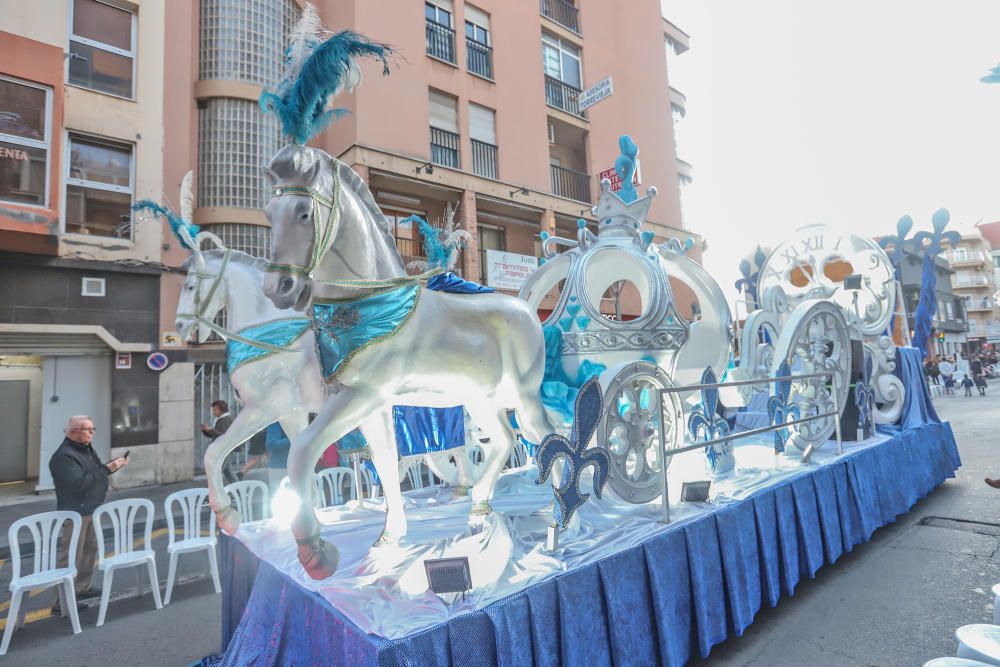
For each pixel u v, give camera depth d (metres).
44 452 9.06
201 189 10.88
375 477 4.41
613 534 2.72
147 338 9.72
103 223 9.59
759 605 3.20
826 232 6.46
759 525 3.30
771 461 4.33
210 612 4.24
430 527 3.04
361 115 11.79
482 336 2.76
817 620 3.27
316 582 2.28
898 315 7.18
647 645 2.51
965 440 9.66
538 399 3.10
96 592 4.69
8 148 8.38
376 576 2.27
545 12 16.66
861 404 5.19
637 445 3.26
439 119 13.46
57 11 9.14
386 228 2.59
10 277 8.66
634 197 4.57
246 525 3.35
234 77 11.15
